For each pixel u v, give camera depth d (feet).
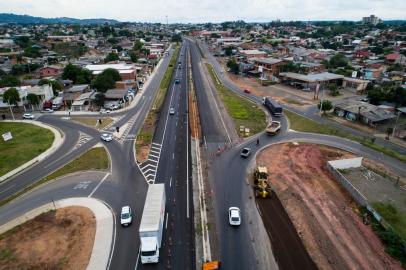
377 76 342.03
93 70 355.56
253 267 90.22
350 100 255.09
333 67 401.70
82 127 211.61
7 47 596.70
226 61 512.63
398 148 174.29
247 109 251.80
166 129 205.46
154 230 90.12
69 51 564.71
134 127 209.56
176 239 101.45
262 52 500.74
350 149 173.58
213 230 105.91
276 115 231.91
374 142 182.39
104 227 107.96
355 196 124.88
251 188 132.57
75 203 122.62
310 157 162.81
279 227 107.55
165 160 159.53
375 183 137.49
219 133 197.88
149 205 101.04
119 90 276.41
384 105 244.22
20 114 244.42
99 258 93.76
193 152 169.17
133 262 92.32
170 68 452.35
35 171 150.92
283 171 147.13
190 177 142.00
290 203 121.39
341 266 90.68
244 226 107.86
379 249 97.40
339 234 104.12
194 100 278.05
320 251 96.53
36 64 413.80
